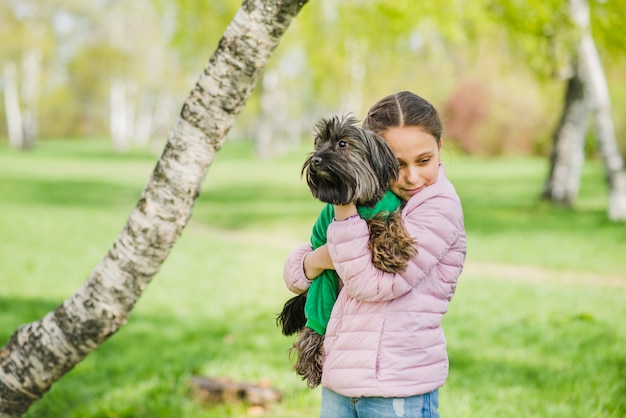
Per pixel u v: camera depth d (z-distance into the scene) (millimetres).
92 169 31266
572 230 13422
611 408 4312
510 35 13680
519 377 5004
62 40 43125
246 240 13852
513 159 38750
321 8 14984
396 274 2076
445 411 4262
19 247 11336
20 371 3068
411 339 2146
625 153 27250
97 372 5266
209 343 6141
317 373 2352
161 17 17094
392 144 2164
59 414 4484
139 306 7707
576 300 7746
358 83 23266
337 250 2096
